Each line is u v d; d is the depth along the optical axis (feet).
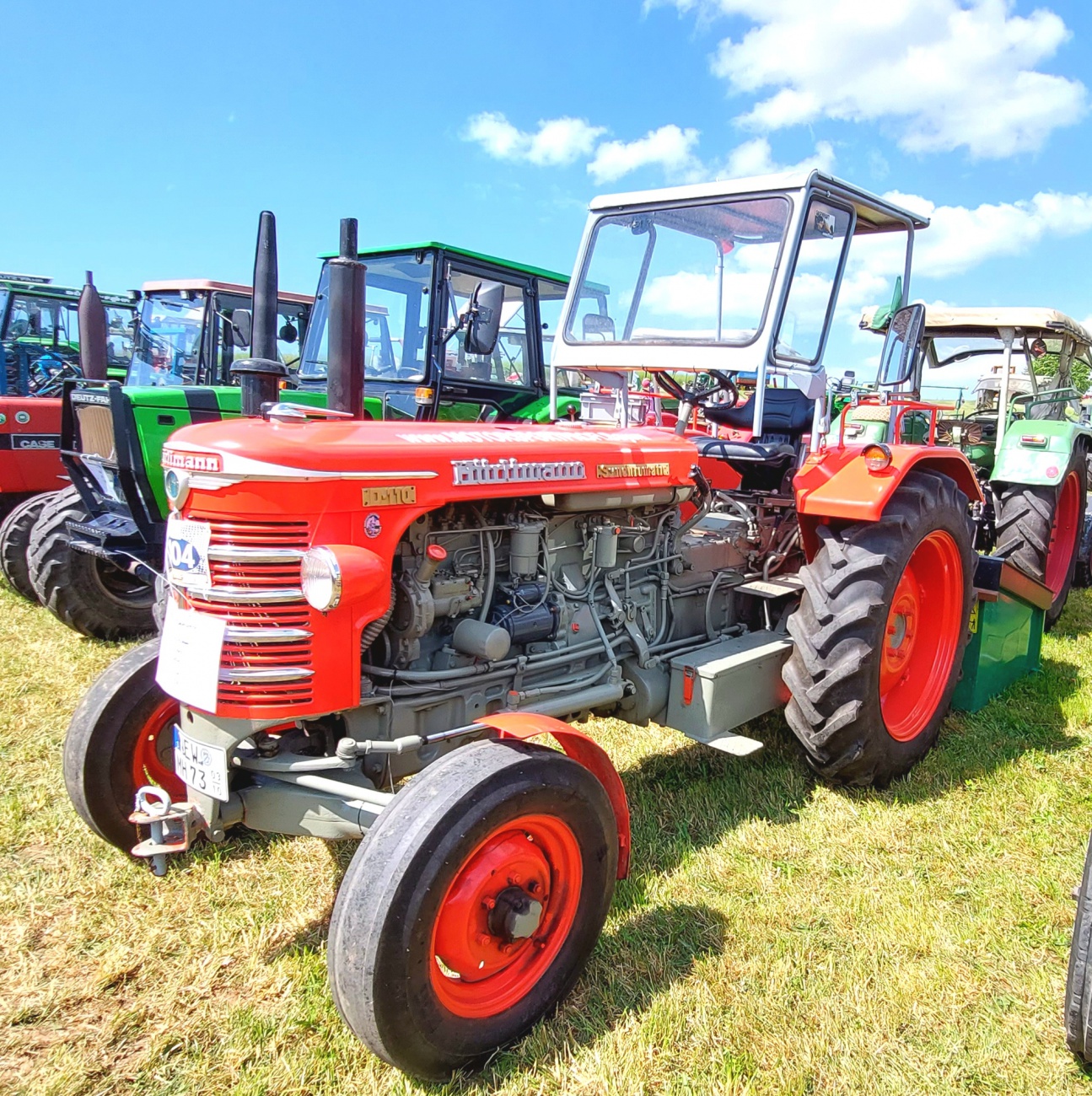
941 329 23.07
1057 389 23.56
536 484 8.72
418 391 19.98
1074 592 23.77
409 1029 6.09
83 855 9.50
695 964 7.81
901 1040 7.00
